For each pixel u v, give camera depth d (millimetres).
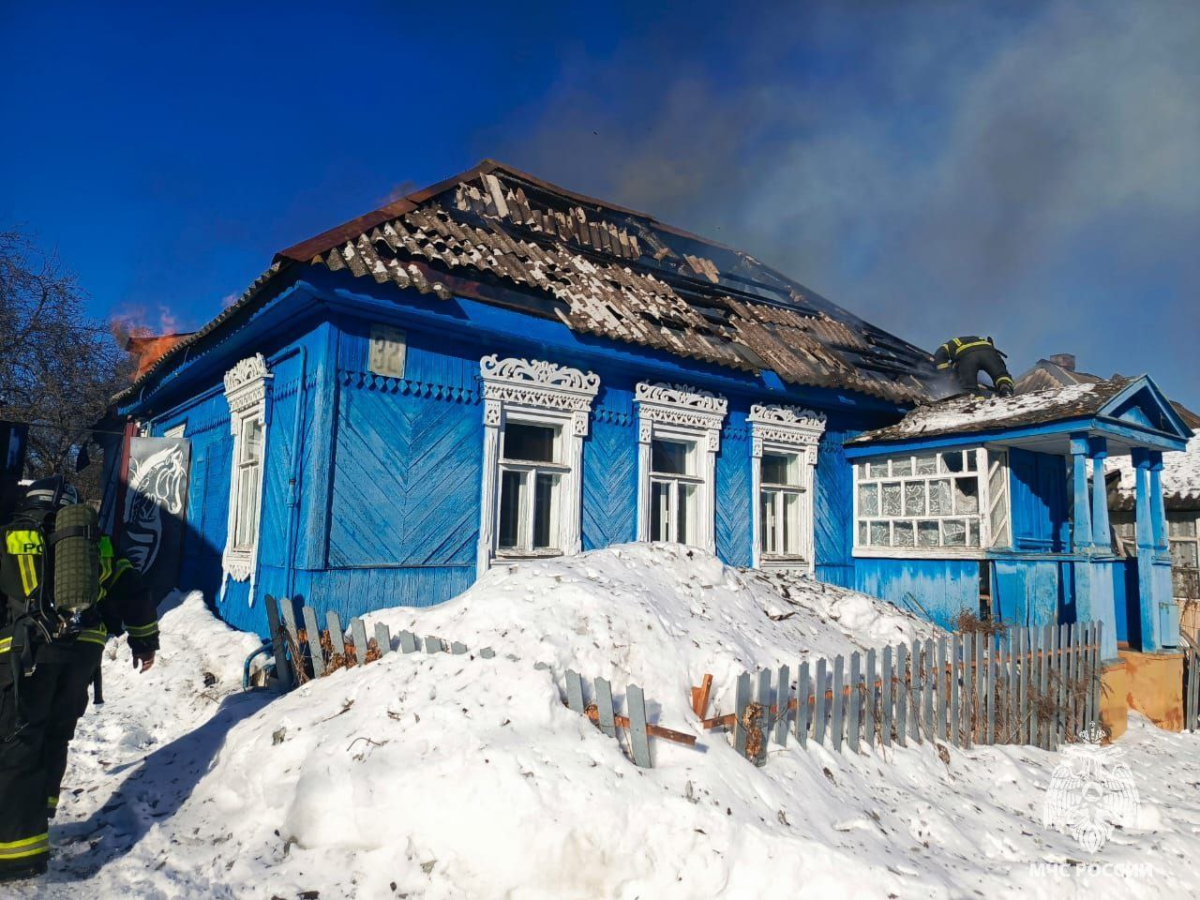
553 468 7723
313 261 5988
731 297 11273
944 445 9367
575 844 3236
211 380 9266
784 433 9773
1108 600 8227
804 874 3393
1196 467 15594
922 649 5613
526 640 4414
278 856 3348
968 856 4121
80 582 3391
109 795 4098
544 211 10086
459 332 7051
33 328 14617
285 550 6387
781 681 4504
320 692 4449
